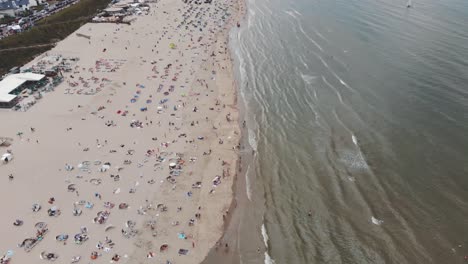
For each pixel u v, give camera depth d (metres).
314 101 62.78
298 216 42.00
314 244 38.41
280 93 66.62
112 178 47.91
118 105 63.75
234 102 65.12
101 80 71.81
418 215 40.00
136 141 54.81
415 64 69.62
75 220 41.94
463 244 36.31
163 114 61.44
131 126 58.16
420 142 50.38
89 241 39.53
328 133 54.59
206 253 38.72
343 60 74.88
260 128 57.94
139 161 50.88
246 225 41.78
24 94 66.81
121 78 72.75
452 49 73.75
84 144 54.06
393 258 35.72
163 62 79.88
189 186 47.16
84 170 49.19
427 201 41.56
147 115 61.06
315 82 68.38
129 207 43.75
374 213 40.88
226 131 57.56
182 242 39.91
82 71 75.56
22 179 47.81
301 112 60.47
